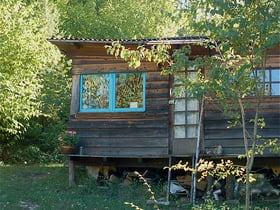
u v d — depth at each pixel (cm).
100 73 1141
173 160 1070
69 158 1134
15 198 979
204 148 1042
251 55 450
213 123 1048
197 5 457
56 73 1812
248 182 474
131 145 1098
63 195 1020
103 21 2180
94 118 1134
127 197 1016
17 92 1470
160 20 2166
